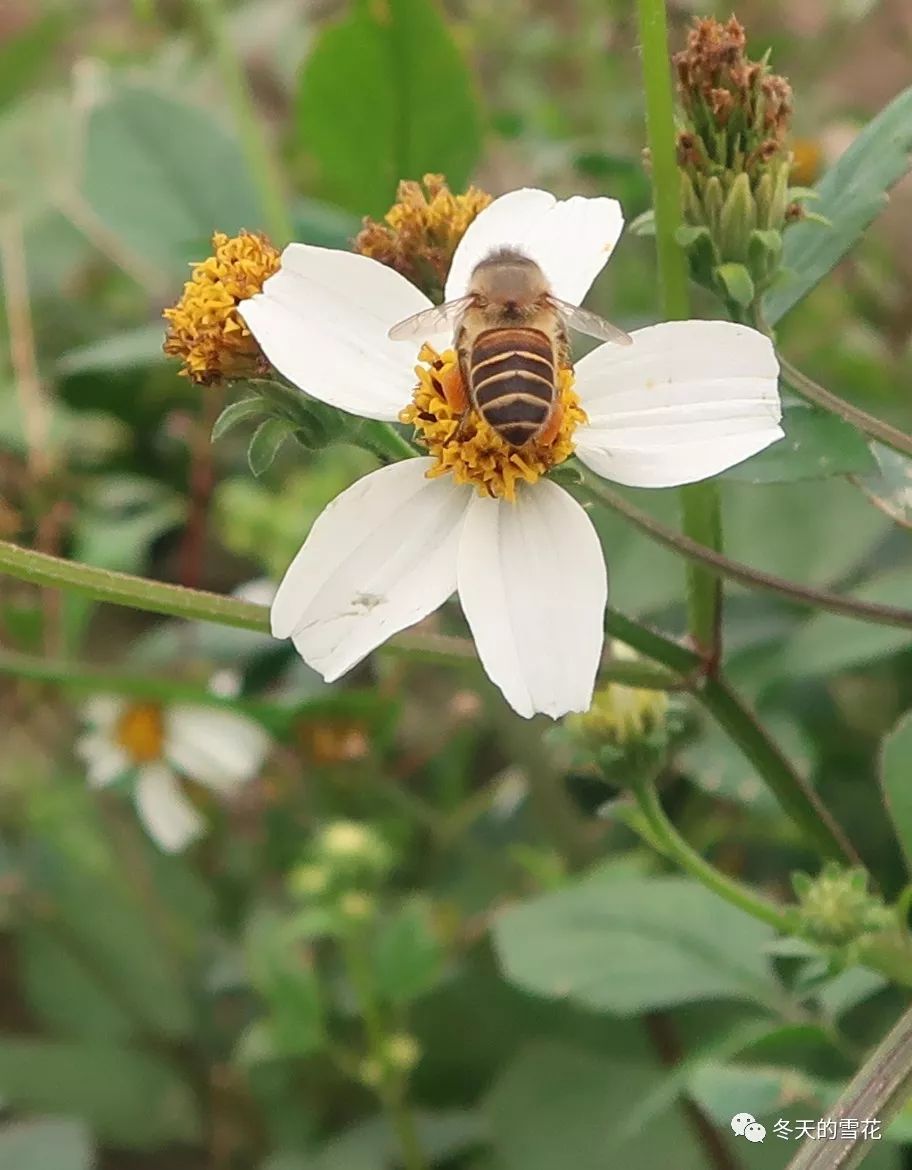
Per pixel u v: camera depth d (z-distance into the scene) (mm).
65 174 312
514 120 277
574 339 220
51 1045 252
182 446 284
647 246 282
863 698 239
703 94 149
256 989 234
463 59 208
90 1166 224
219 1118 246
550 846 236
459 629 230
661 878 205
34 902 261
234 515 236
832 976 160
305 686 238
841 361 259
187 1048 253
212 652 238
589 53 292
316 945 247
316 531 142
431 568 142
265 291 144
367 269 146
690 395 143
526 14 327
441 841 247
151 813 242
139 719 240
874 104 318
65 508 240
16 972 280
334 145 214
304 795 249
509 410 136
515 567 141
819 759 222
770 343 143
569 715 164
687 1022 223
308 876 212
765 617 220
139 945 259
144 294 311
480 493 142
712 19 151
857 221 156
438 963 211
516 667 139
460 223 155
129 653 259
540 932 193
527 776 232
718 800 231
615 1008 186
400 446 149
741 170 149
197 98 292
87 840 259
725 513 224
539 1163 216
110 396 287
